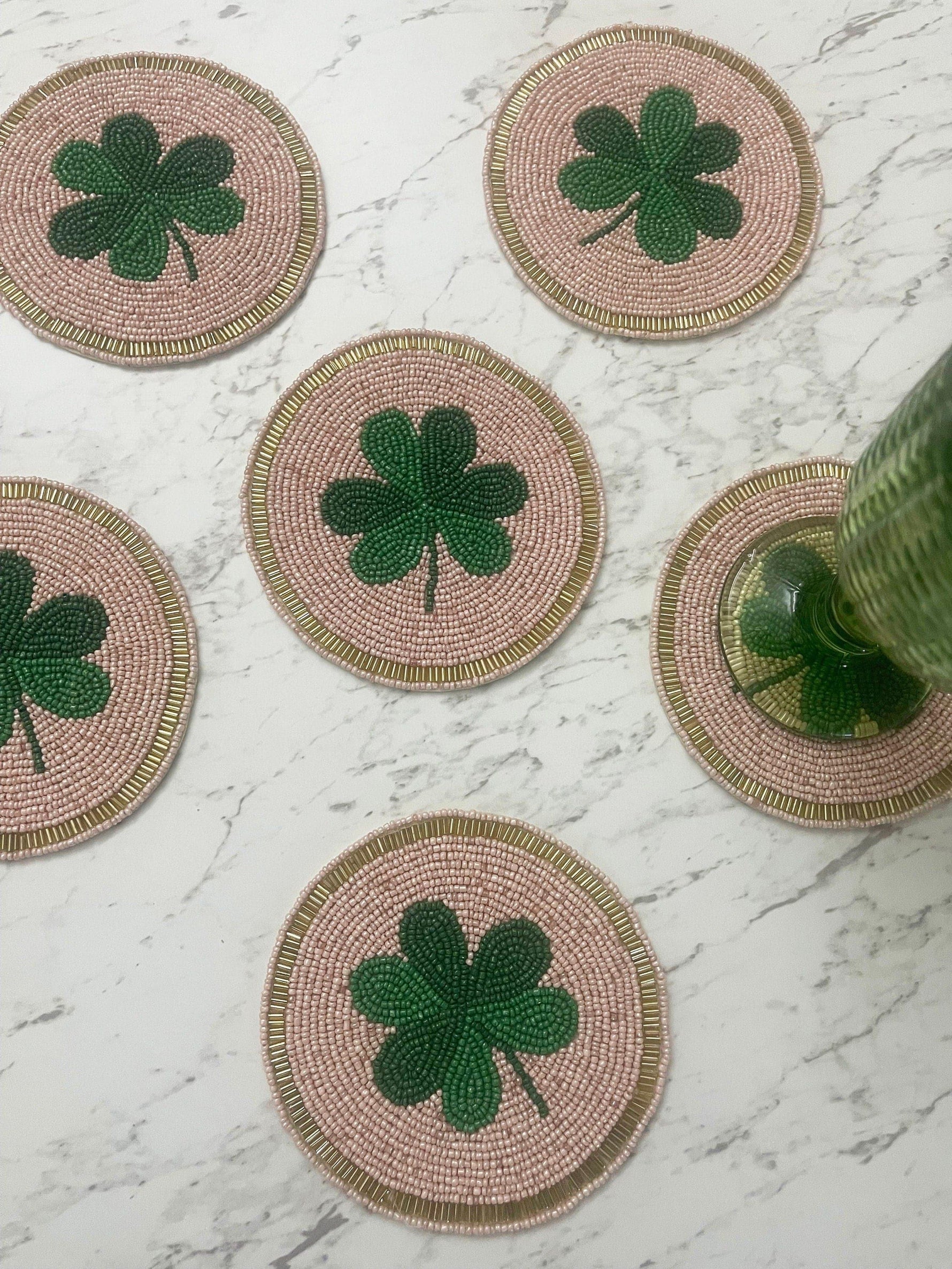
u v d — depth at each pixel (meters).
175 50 0.42
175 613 0.39
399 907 0.38
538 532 0.40
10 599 0.39
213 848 0.39
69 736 0.39
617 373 0.41
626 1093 0.38
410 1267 0.37
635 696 0.40
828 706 0.39
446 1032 0.38
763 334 0.41
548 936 0.38
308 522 0.40
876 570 0.30
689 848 0.39
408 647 0.39
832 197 0.42
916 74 0.43
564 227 0.41
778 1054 0.39
